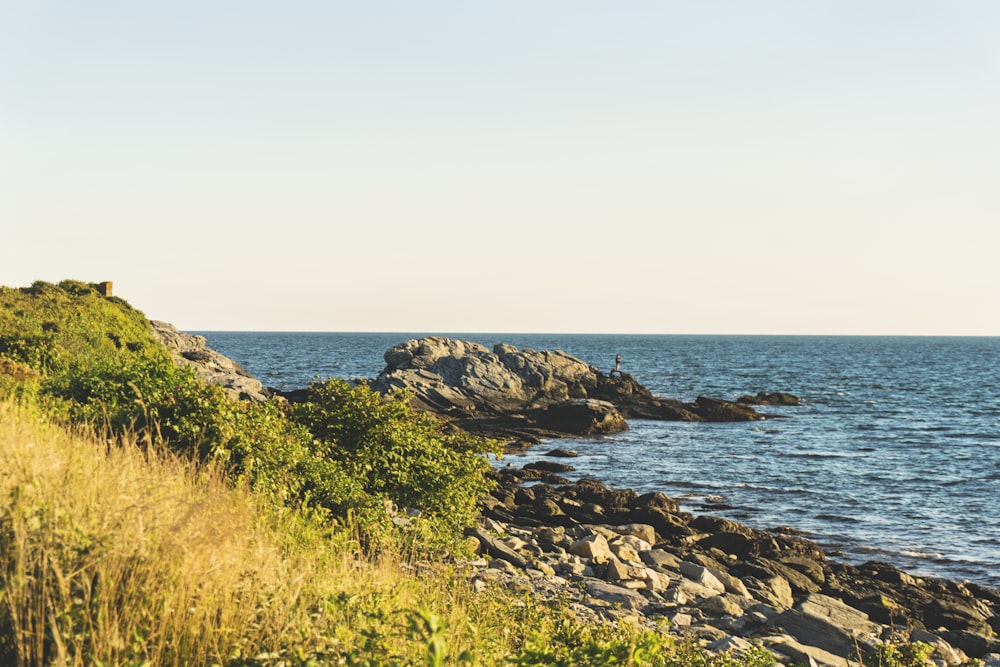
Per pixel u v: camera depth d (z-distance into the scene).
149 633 5.67
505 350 73.94
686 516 29.14
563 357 75.31
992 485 37.72
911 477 39.66
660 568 19.81
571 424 57.16
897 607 19.42
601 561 19.31
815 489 36.66
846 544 27.50
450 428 54.38
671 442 52.50
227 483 11.84
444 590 10.55
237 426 13.45
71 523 6.37
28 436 9.02
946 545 27.52
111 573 5.89
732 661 10.98
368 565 10.23
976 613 19.73
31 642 5.30
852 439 53.88
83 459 8.93
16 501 6.52
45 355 25.84
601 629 10.68
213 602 6.14
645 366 139.62
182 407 13.84
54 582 5.72
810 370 133.75
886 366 149.00
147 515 6.75
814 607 16.23
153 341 40.06
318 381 17.45
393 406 16.84
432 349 73.69
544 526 26.72
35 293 36.69
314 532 10.88
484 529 19.38
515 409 66.38
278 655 5.83
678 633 14.30
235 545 7.25
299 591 6.77
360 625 7.07
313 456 14.49
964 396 87.75
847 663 14.00
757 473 40.78
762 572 21.38
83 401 15.76
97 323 36.12
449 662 6.79
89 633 5.37
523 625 10.14
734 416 65.44
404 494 15.76
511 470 38.94
